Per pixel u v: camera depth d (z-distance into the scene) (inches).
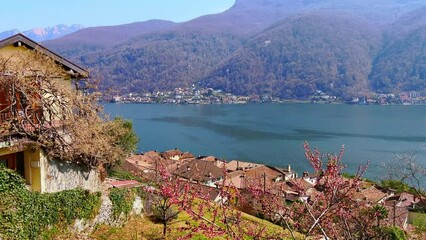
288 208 327.6
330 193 303.6
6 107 544.1
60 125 594.6
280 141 3919.8
